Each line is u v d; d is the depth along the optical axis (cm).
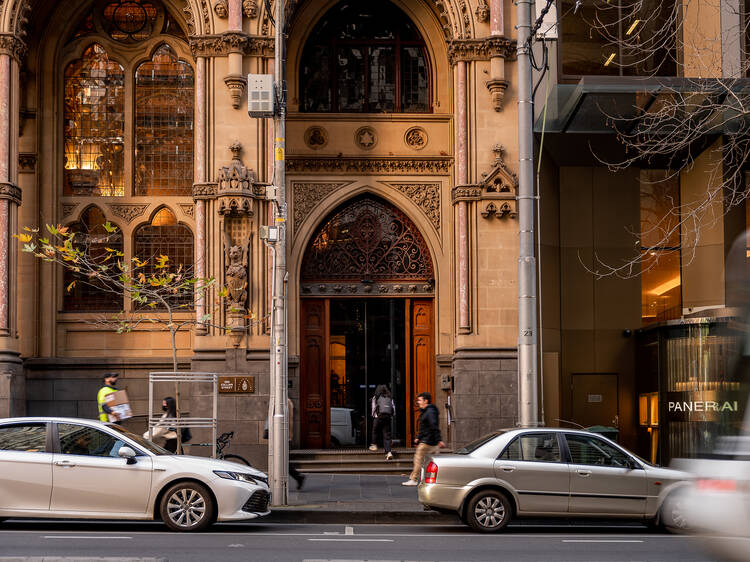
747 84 1875
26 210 2275
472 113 2189
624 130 2180
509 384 2125
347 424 2278
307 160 2278
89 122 2350
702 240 2255
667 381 2097
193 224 2323
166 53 2375
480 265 2159
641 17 2083
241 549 1100
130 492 1249
